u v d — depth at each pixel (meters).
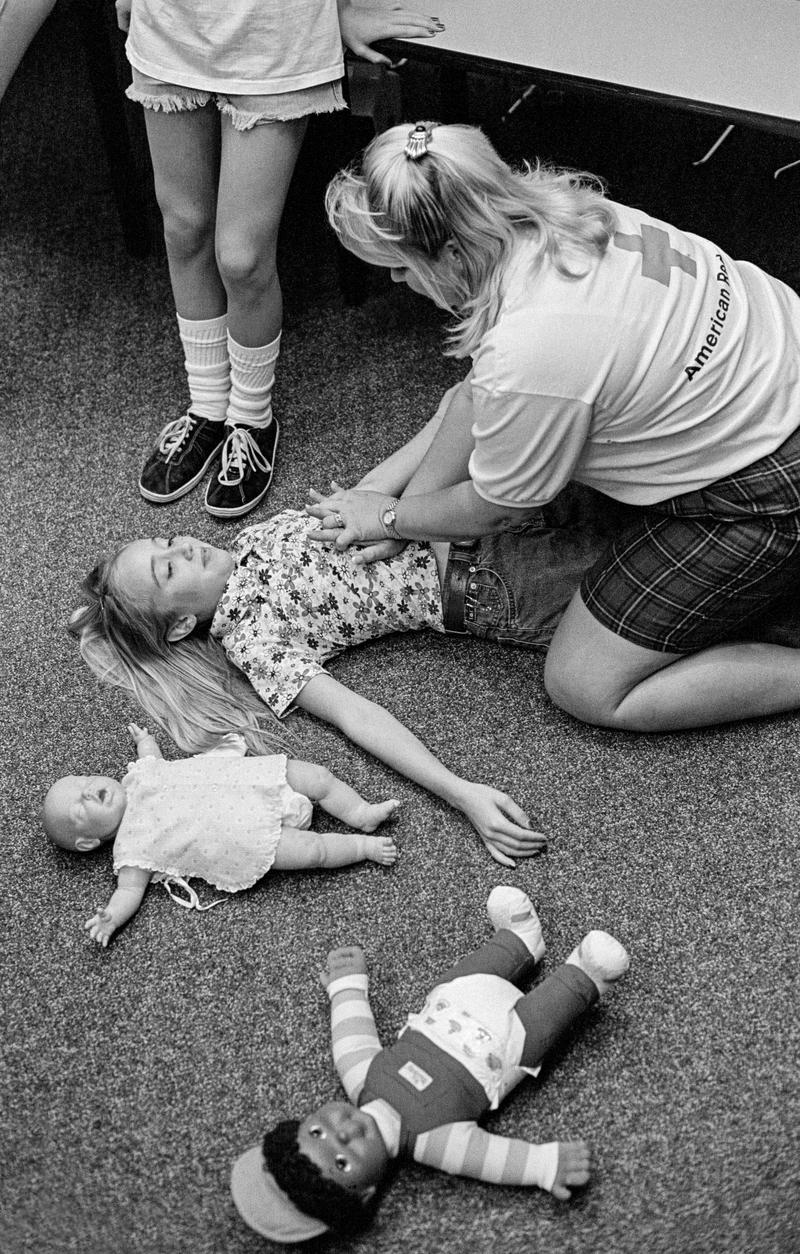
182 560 1.63
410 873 1.50
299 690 1.60
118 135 2.16
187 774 1.50
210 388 1.94
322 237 2.36
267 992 1.41
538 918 1.41
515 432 1.27
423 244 1.24
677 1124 1.26
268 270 1.74
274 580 1.64
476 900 1.46
